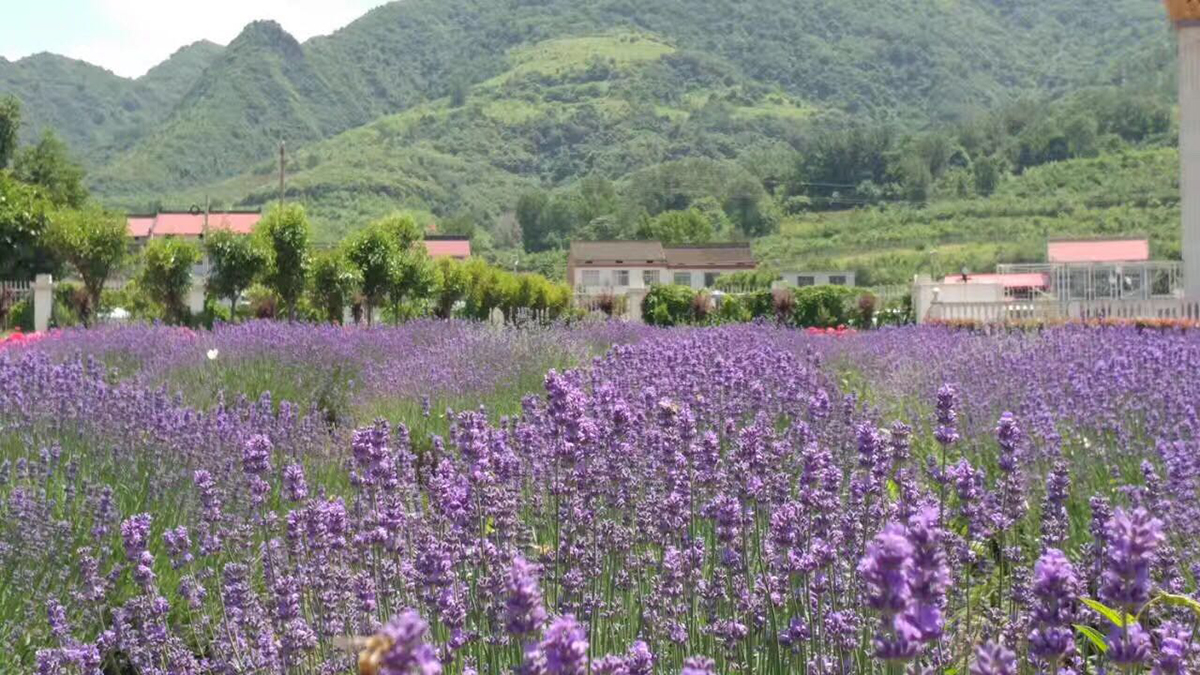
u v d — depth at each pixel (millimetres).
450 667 3988
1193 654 3439
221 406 9023
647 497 5512
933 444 8211
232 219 107812
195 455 7465
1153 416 7730
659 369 9094
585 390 8641
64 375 9258
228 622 4605
